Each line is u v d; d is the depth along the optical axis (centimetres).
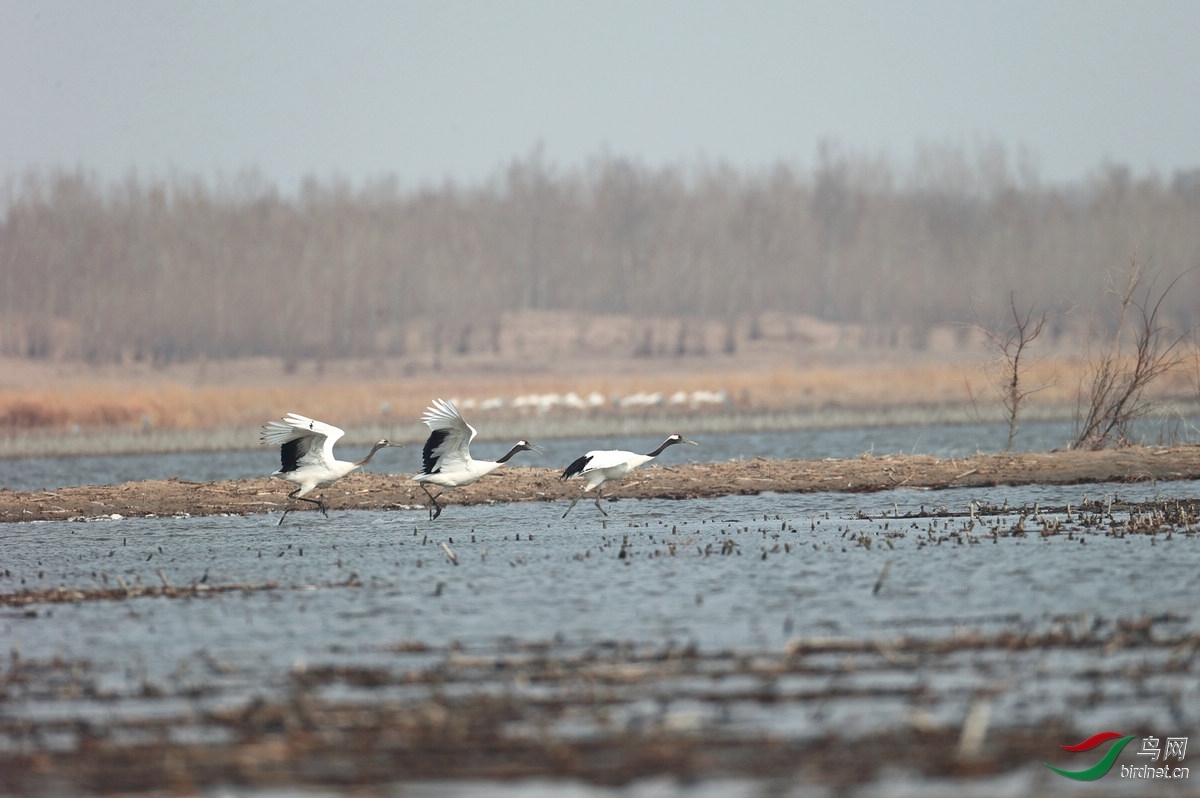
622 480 2675
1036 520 2141
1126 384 3016
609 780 954
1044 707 1098
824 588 1595
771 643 1323
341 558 1920
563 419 5106
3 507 2505
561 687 1176
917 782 945
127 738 1072
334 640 1380
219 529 2259
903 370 6431
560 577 1706
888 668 1220
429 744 1034
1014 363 2997
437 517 2316
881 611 1460
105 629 1457
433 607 1533
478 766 986
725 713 1093
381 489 2573
